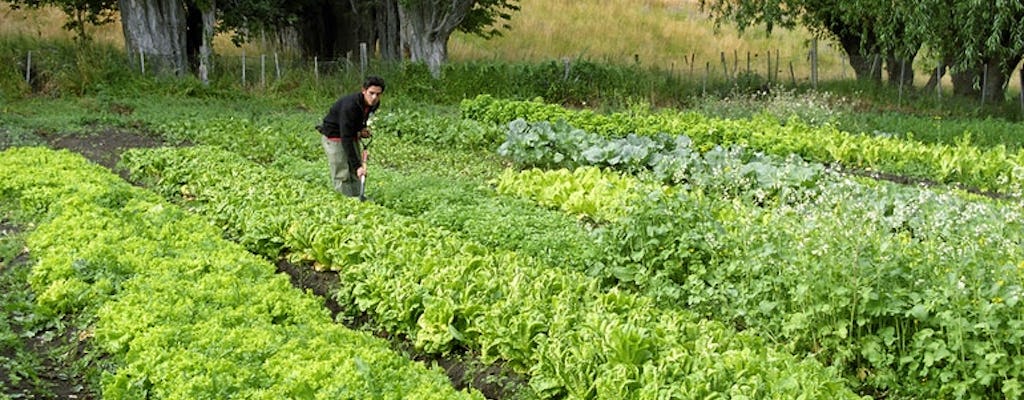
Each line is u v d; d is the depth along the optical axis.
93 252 8.16
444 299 7.09
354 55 32.72
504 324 6.73
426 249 8.32
